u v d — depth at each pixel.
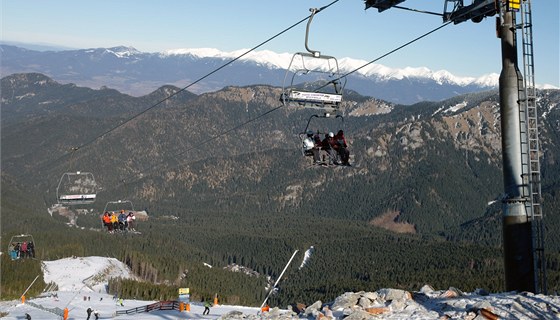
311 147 31.03
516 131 25.38
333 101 29.94
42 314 103.56
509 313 19.98
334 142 30.80
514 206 25.27
